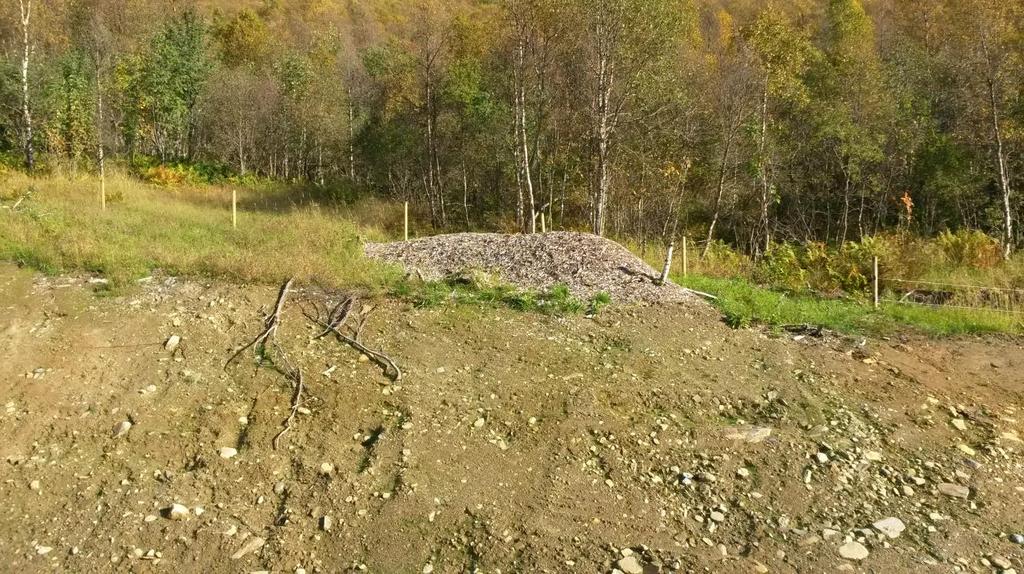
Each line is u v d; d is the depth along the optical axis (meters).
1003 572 3.54
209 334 5.61
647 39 13.46
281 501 3.91
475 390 5.00
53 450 4.22
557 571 3.42
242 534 3.65
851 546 3.68
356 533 3.65
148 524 3.69
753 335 6.38
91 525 3.67
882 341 6.58
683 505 3.98
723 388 5.27
